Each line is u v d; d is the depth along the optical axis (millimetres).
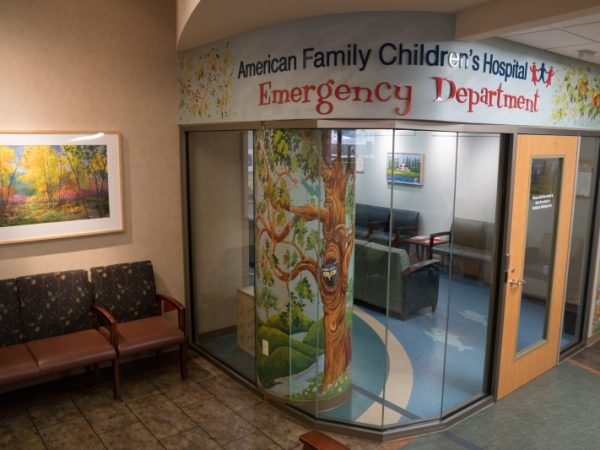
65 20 4125
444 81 3299
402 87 3230
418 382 3807
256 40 3666
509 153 3848
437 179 3537
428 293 3734
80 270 4359
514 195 3939
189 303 5109
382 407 3691
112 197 4520
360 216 3521
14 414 3895
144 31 4508
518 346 4383
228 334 4754
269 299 3918
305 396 3869
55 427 3732
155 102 4652
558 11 2727
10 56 3924
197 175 4797
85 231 4410
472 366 4105
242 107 3902
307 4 3029
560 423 3885
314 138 3475
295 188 3611
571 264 5020
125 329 4316
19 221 4090
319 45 3281
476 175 3746
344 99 3270
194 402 4109
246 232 4391
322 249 3627
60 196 4250
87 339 4062
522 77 3770
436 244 3668
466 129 3473
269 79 3602
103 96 4379
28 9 3955
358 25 3186
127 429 3721
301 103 3414
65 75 4176
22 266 4168
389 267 3508
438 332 3822
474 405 4023
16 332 4031
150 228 4793
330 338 3748
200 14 3268
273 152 3674
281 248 3768
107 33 4328
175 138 4820
